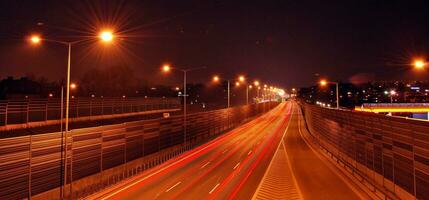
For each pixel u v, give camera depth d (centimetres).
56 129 4659
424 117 7388
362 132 3100
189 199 2456
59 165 2584
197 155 4591
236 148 5244
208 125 6850
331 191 2656
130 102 7300
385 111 7225
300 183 2928
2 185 2148
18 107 4362
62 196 2581
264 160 4156
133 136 3694
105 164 3166
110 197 2542
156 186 2872
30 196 2334
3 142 2169
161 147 4416
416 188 2059
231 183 2950
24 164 2303
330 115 4956
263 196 2523
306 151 4897
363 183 2833
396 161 2350
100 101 6206
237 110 9781
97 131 3061
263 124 9600
